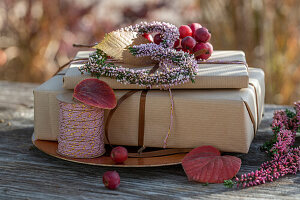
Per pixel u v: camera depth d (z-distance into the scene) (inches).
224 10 53.1
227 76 32.6
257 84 35.2
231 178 31.0
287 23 52.7
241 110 31.7
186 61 32.8
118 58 34.1
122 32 34.6
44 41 68.1
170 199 29.8
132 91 33.1
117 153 31.4
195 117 32.3
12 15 68.9
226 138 32.2
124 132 33.3
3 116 40.6
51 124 34.0
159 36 35.3
